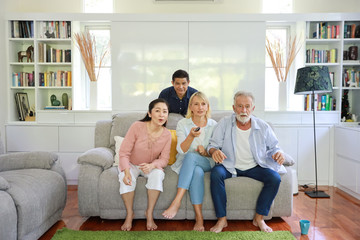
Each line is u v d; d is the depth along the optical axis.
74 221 2.39
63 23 3.78
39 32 3.77
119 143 2.63
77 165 3.67
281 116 3.65
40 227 2.03
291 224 2.35
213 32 3.59
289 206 2.33
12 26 3.75
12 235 1.70
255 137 2.35
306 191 3.29
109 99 4.16
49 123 3.71
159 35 3.60
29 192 1.89
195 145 2.44
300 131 3.59
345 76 3.73
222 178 2.22
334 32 3.70
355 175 3.08
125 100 3.64
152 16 3.58
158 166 2.27
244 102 2.29
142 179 2.31
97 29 4.11
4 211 1.64
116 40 3.61
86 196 2.30
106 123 2.89
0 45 3.61
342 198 3.06
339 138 3.44
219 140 2.38
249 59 3.59
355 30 3.69
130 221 2.22
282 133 3.60
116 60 3.62
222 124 2.41
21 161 2.33
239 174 2.37
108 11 4.07
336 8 3.98
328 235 2.14
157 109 2.27
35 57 3.73
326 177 3.62
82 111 3.70
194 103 2.38
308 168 3.61
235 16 3.57
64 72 3.85
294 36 3.99
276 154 2.27
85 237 2.04
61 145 3.67
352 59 3.73
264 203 2.21
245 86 3.61
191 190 2.23
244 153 2.36
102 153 2.44
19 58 3.83
